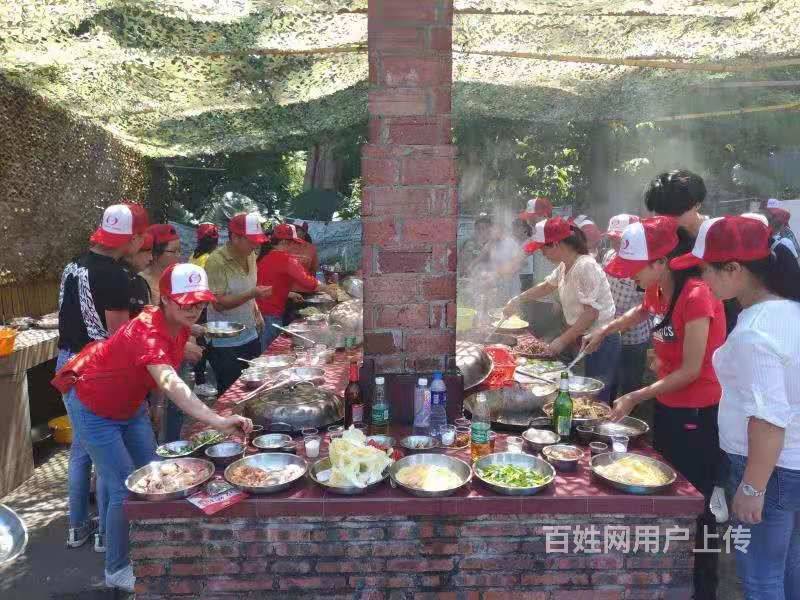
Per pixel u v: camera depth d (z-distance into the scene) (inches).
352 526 101.9
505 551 102.3
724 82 287.4
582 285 169.2
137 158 396.8
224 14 169.8
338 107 320.2
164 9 165.8
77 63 206.2
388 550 102.6
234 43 194.9
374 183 122.5
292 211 550.3
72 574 148.6
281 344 203.6
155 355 111.3
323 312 267.6
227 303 201.2
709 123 395.9
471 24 197.3
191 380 293.0
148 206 423.8
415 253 125.3
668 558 101.5
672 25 194.2
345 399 127.9
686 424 122.4
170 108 278.5
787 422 87.2
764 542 98.3
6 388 191.3
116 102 266.1
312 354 183.8
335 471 102.4
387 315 127.9
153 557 102.5
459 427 124.8
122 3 160.4
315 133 392.8
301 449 118.4
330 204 553.6
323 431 128.3
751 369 88.8
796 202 300.5
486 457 110.7
